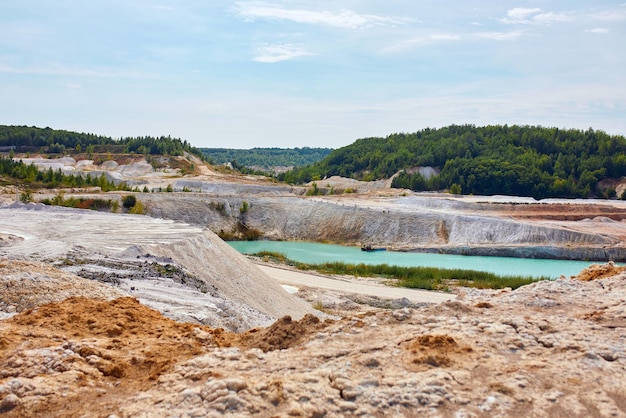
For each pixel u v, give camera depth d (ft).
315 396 30.89
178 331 45.01
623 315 46.98
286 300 114.93
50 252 93.61
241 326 70.49
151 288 77.71
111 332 43.29
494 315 47.83
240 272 116.98
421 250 243.60
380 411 29.91
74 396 32.35
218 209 299.58
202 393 31.07
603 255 222.69
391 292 143.54
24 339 40.34
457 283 163.22
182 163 604.08
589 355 36.76
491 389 32.27
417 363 35.42
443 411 30.04
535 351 38.17
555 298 55.47
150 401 31.22
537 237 240.53
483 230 253.44
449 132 584.81
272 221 300.61
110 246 108.99
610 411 30.17
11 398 31.09
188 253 111.65
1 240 109.29
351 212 287.89
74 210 186.50
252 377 33.53
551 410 30.27
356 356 36.58
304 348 39.32
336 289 144.15
